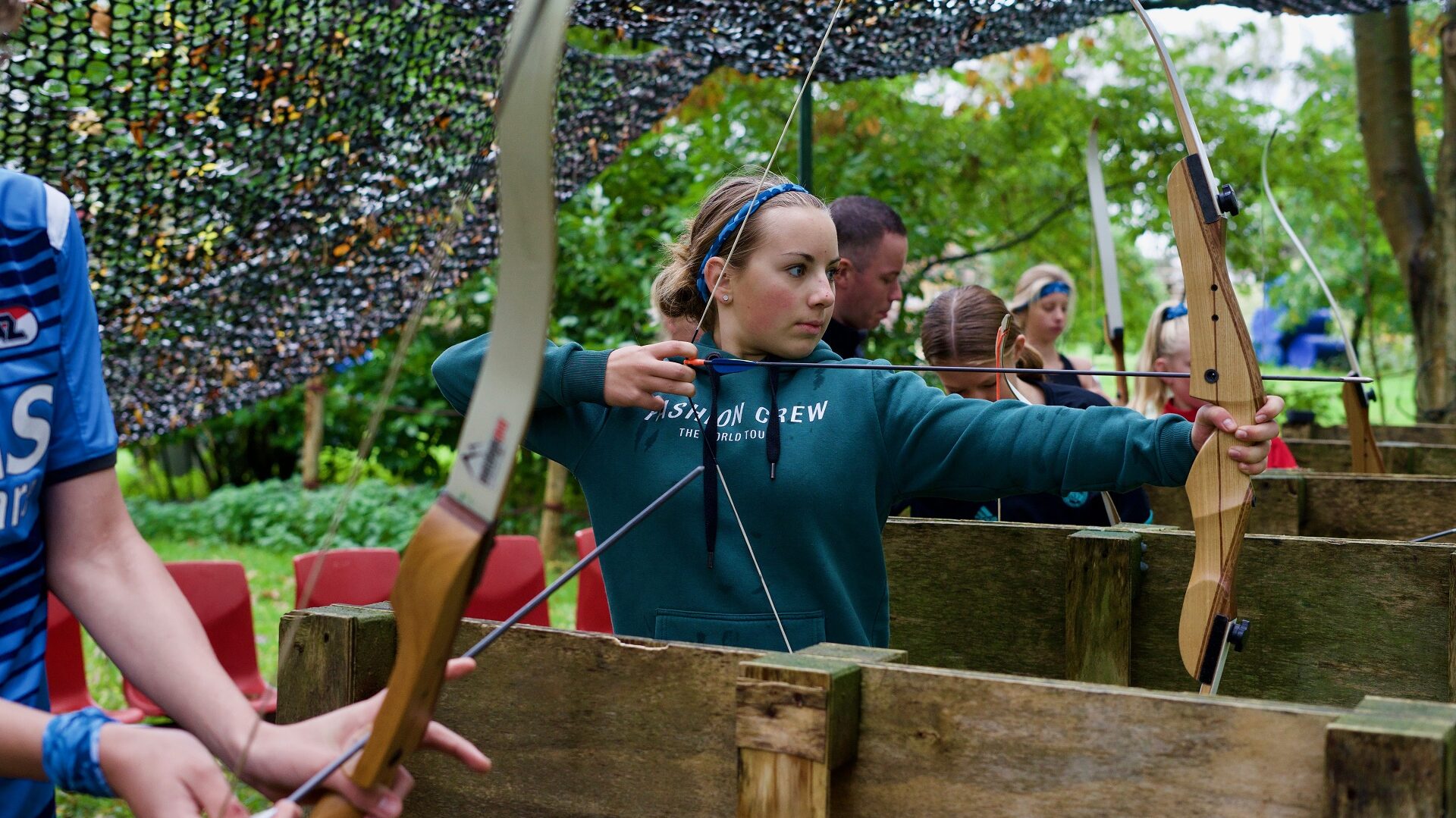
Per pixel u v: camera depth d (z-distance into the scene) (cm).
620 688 148
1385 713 114
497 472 98
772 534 181
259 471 1046
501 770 157
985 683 128
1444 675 217
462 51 270
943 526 259
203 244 261
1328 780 109
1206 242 160
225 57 241
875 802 133
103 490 116
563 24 97
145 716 367
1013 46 312
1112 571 236
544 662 153
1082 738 124
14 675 109
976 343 289
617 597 190
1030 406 174
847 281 301
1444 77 688
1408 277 709
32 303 111
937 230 751
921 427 179
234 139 251
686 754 144
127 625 112
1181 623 165
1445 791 106
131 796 94
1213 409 159
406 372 896
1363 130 731
